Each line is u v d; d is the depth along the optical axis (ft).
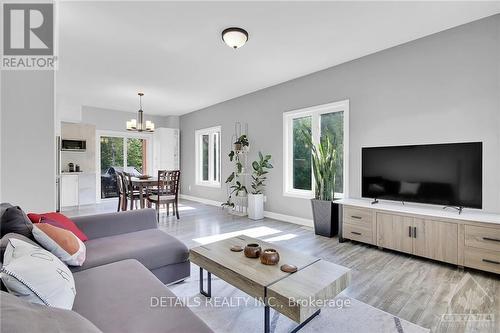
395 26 9.49
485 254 8.11
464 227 8.50
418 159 10.06
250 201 16.46
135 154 24.89
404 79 10.91
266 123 17.02
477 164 8.81
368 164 11.58
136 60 12.27
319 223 12.80
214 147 22.66
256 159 17.80
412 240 9.61
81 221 7.82
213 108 21.65
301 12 8.48
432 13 8.66
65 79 14.93
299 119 15.58
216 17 8.71
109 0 7.73
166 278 7.40
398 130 11.11
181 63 12.69
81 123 21.27
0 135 7.02
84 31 9.57
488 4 8.20
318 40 10.46
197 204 22.04
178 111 24.25
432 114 10.21
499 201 8.84
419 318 6.11
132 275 5.34
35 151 7.45
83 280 5.09
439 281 7.94
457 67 9.62
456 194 9.20
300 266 5.85
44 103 7.53
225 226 14.52
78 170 20.95
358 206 11.07
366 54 11.93
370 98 11.96
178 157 25.61
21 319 2.15
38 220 6.46
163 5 8.03
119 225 8.47
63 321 2.45
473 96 9.30
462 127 9.53
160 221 15.67
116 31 9.58
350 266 9.11
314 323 5.93
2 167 7.05
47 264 4.03
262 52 11.54
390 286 7.65
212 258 6.37
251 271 5.60
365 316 6.18
